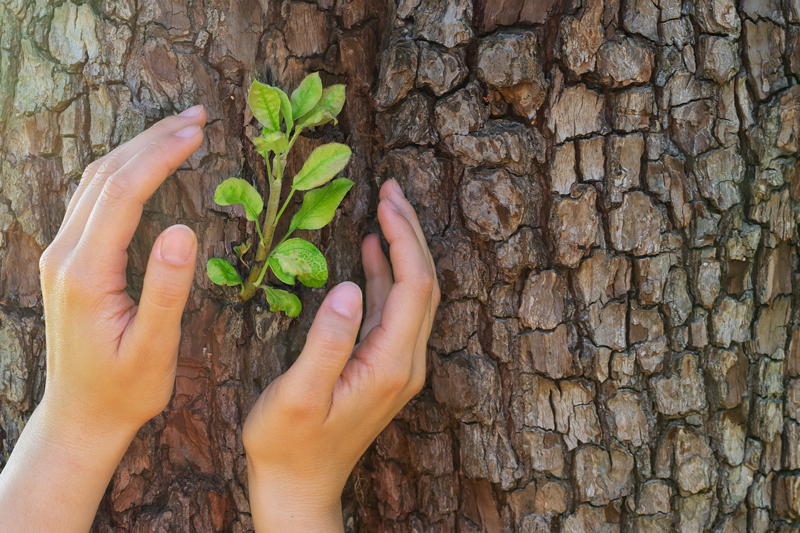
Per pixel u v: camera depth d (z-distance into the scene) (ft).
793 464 2.41
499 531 2.41
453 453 2.43
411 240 2.20
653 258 2.31
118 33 2.23
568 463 2.38
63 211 2.27
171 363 2.07
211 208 2.29
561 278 2.34
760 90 2.31
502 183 2.31
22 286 2.30
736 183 2.32
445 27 2.29
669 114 2.29
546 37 2.29
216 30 2.27
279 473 2.18
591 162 2.31
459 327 2.38
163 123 2.13
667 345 2.34
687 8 2.28
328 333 2.05
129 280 2.26
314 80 2.19
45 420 2.07
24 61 2.24
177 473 2.37
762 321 2.38
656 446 2.36
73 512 2.07
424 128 2.33
